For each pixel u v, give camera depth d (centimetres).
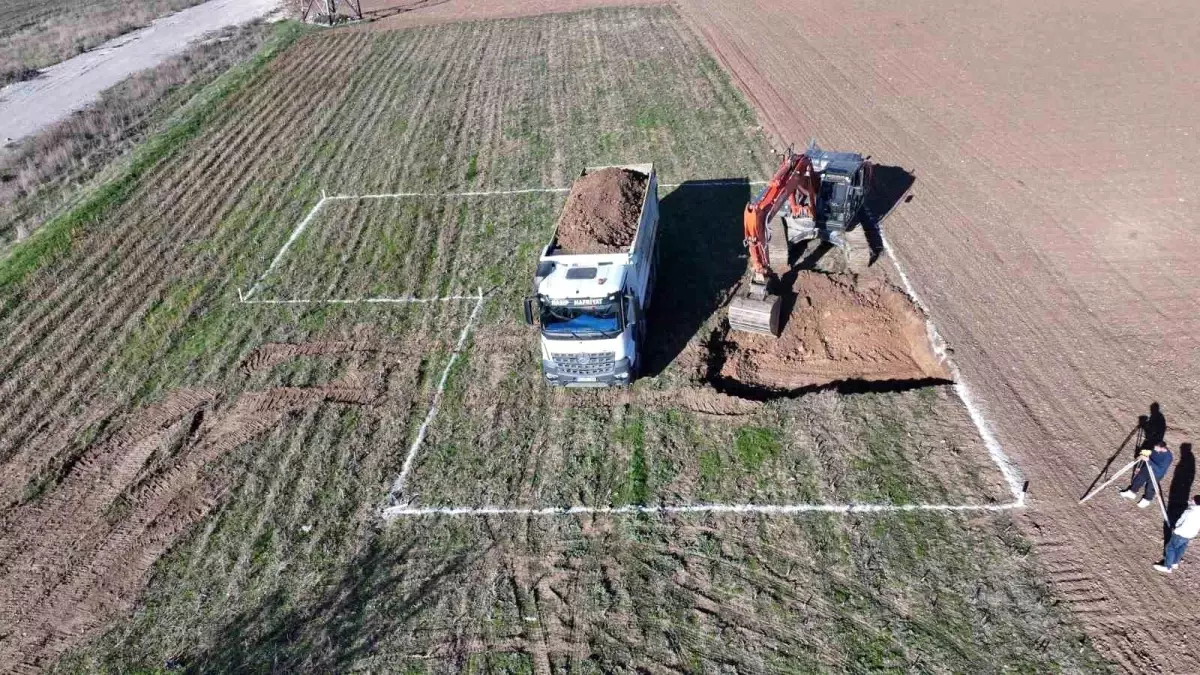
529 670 1125
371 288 2069
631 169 2031
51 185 2847
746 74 3238
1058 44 3250
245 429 1639
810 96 2961
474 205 2436
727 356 1742
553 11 4503
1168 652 1054
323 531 1380
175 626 1241
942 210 2128
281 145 3012
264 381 1769
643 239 1767
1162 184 2156
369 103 3366
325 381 1755
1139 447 1359
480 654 1156
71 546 1404
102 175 2881
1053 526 1243
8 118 3534
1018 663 1062
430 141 2925
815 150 2045
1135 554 1187
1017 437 1409
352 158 2842
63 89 3862
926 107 2777
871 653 1097
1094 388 1492
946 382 1581
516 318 1894
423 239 2270
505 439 1548
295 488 1481
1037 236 1978
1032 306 1728
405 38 4262
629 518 1353
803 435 1474
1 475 1576
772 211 1678
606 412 1592
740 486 1390
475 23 4431
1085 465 1339
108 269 2277
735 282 1942
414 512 1402
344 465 1518
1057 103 2714
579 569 1274
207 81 3819
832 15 3919
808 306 1839
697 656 1123
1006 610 1130
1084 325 1658
